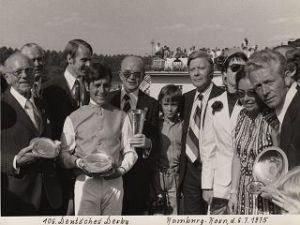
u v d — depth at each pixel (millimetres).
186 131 4805
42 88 4668
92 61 4801
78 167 4500
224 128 4773
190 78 4824
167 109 4773
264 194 4621
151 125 4797
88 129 4617
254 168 4645
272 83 4742
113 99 4766
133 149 4617
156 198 4828
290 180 3236
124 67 4773
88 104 4715
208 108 4805
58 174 4695
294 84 4781
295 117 4758
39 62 4699
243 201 4707
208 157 4805
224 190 4809
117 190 4652
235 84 4766
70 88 4703
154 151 4789
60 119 4688
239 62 4762
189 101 4809
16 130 4547
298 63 4762
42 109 4648
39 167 4652
